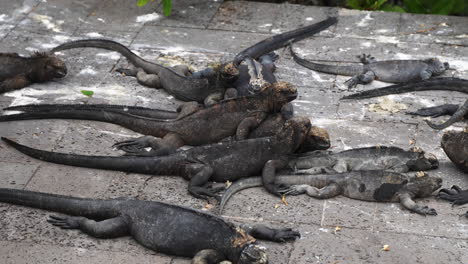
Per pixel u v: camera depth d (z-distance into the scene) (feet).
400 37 38.32
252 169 26.96
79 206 24.81
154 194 26.45
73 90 33.63
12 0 41.91
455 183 27.02
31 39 38.11
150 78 33.78
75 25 39.65
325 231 24.53
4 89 33.24
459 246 23.77
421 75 34.04
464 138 26.89
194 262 21.75
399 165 27.14
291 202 25.99
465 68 35.29
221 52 37.01
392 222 24.94
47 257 23.27
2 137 29.25
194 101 32.22
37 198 25.35
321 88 33.88
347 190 26.12
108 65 35.73
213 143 29.32
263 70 33.12
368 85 34.30
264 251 21.59
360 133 30.22
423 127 30.68
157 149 28.55
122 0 42.24
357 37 38.37
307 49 37.27
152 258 23.25
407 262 23.08
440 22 39.73
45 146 29.35
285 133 26.89
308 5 43.68
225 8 41.68
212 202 25.91
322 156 27.32
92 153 28.91
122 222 24.00
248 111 29.27
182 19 40.37
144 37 38.47
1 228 24.58
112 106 31.22
